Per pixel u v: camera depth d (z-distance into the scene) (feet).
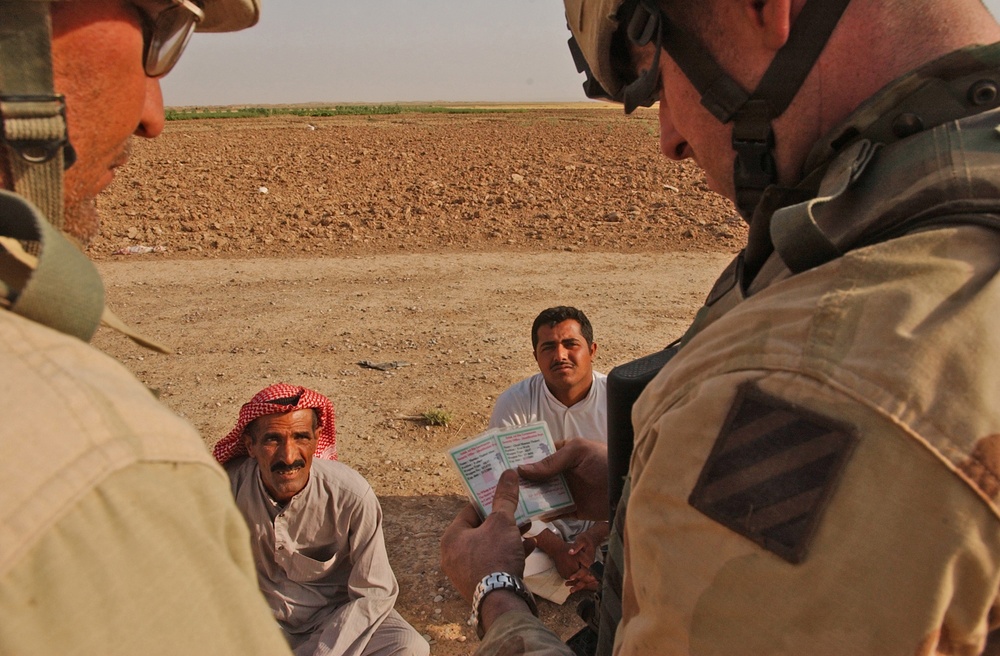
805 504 2.47
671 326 24.80
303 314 26.53
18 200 2.25
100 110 2.82
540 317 13.73
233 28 3.76
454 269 32.53
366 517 11.08
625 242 36.99
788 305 2.77
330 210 45.19
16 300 2.17
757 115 3.38
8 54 2.48
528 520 6.49
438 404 19.35
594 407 13.74
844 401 2.48
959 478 2.33
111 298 28.76
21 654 1.75
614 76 4.17
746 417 2.66
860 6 3.15
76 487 1.90
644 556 2.92
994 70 2.90
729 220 40.60
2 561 1.77
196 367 21.99
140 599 1.92
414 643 10.94
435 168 65.72
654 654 2.86
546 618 12.12
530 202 47.11
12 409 1.93
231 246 37.40
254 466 11.21
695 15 3.44
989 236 2.63
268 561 11.25
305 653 10.62
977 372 2.40
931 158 2.83
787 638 2.48
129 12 2.86
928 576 2.33
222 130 123.75
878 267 2.65
